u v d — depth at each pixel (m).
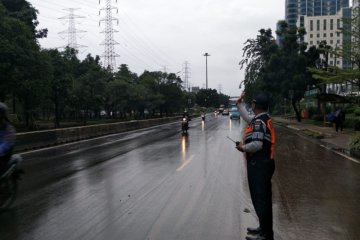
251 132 5.84
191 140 24.59
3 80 30.44
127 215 7.50
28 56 31.14
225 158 15.73
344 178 11.45
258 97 5.96
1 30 30.27
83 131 27.30
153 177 11.55
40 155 17.30
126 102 63.41
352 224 6.92
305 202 8.52
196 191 9.59
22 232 6.60
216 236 6.30
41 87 33.44
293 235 6.33
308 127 36.88
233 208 7.99
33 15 46.62
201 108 136.88
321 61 48.50
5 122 8.36
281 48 50.34
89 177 11.62
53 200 8.80
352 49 20.88
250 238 6.06
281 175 11.98
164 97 75.62
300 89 46.62
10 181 8.29
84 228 6.75
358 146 17.59
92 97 52.19
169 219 7.23
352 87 23.88
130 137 28.25
